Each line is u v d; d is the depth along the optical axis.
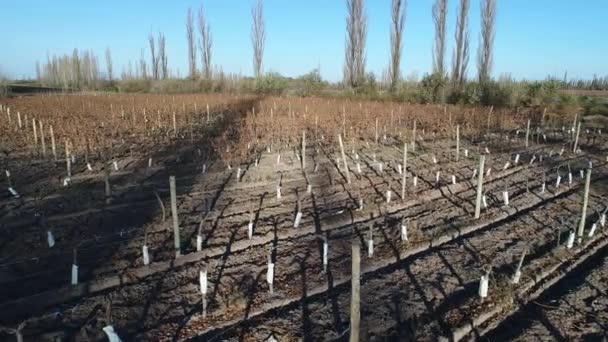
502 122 18.59
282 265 6.15
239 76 44.84
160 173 10.86
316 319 4.93
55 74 60.28
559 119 20.81
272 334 4.65
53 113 20.03
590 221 7.90
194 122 19.39
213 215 8.02
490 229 7.59
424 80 30.19
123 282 5.70
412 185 9.95
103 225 7.48
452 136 16.62
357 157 12.34
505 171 11.32
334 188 9.73
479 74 32.16
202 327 4.76
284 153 13.48
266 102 26.94
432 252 6.68
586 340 4.64
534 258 6.43
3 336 4.50
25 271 5.91
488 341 4.68
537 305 5.29
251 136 15.12
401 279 5.81
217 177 10.56
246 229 7.39
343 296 5.41
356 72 35.00
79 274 5.81
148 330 4.70
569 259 6.40
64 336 4.57
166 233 7.19
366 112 19.95
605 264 6.30
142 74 54.41
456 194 9.46
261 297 5.33
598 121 20.70
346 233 7.30
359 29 34.12
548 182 10.42
